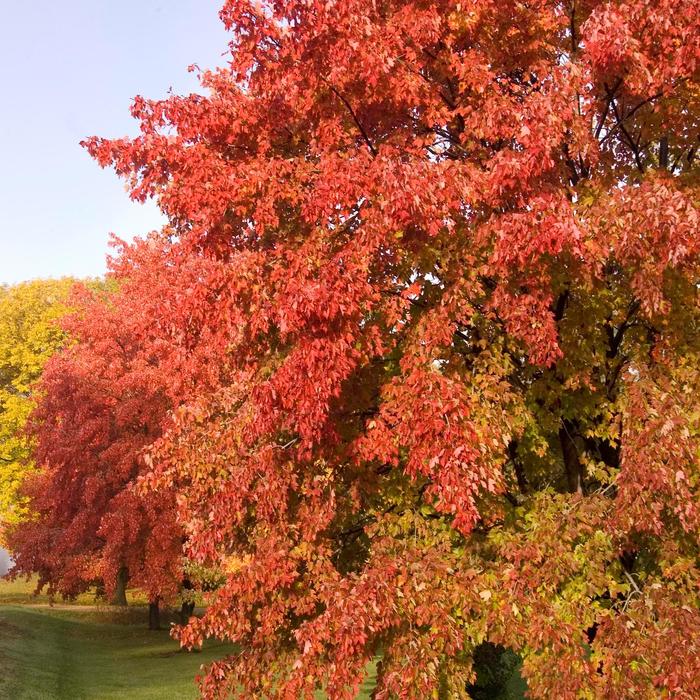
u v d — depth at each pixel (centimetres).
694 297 641
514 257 555
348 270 562
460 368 638
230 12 691
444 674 615
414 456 541
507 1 681
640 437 542
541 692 564
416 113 749
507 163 548
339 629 545
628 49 556
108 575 2041
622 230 542
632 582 625
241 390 872
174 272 1703
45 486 2605
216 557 771
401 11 684
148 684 1672
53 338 3838
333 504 675
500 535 651
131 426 2284
